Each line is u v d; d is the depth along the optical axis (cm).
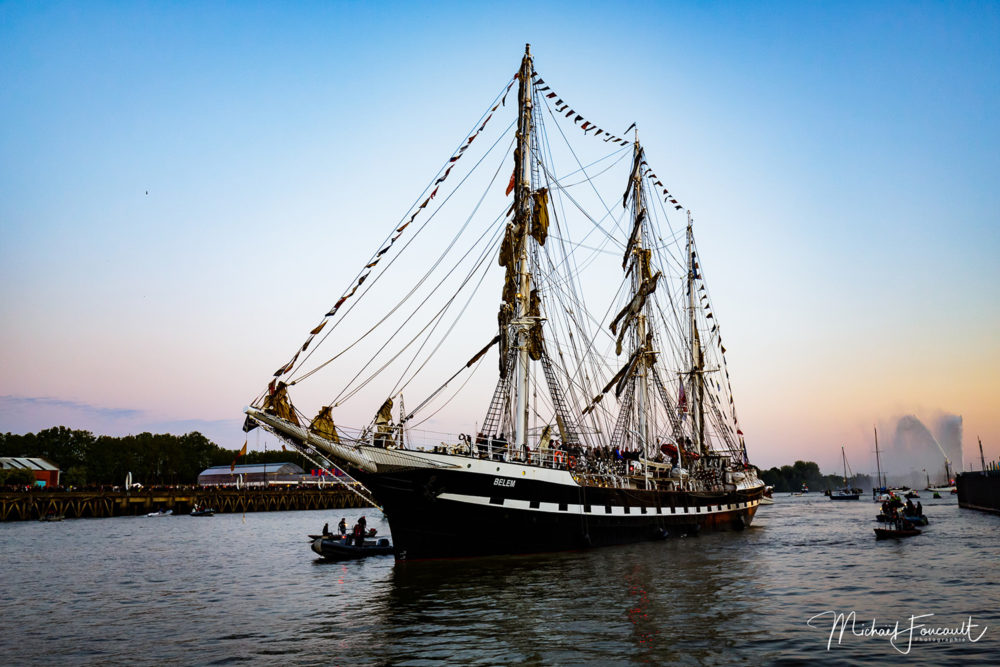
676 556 4569
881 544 5438
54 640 2661
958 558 4422
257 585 4056
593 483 4872
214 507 13450
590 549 4784
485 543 4259
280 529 9212
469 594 3256
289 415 3931
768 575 3756
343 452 3922
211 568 4956
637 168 7475
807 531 7038
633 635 2456
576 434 5491
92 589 4006
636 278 7331
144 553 6109
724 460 7956
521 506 4322
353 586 3825
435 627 2634
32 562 5447
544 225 5200
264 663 2247
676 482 6322
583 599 3102
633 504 5272
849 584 3472
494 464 4225
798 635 2438
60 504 11844
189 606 3378
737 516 7444
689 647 2292
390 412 4231
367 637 2545
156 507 13012
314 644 2478
